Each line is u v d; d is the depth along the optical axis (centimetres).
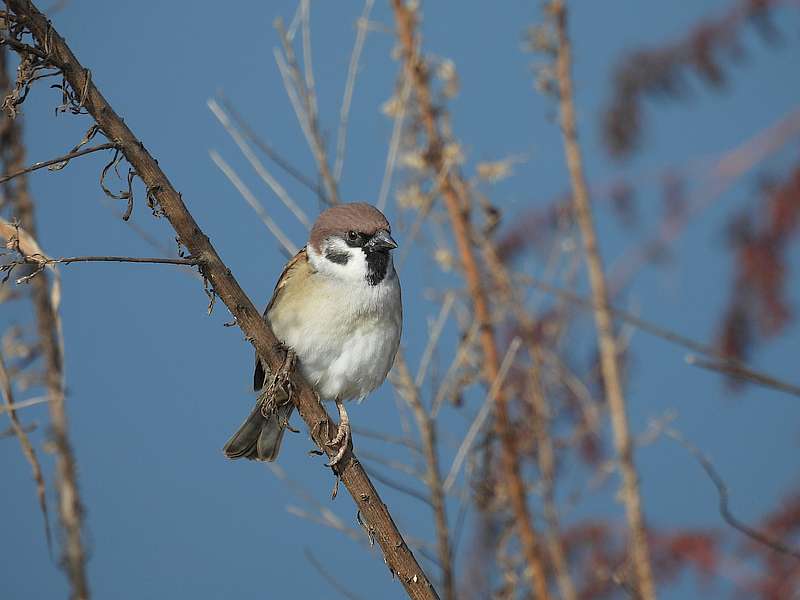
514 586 1043
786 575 937
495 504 1073
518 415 1103
